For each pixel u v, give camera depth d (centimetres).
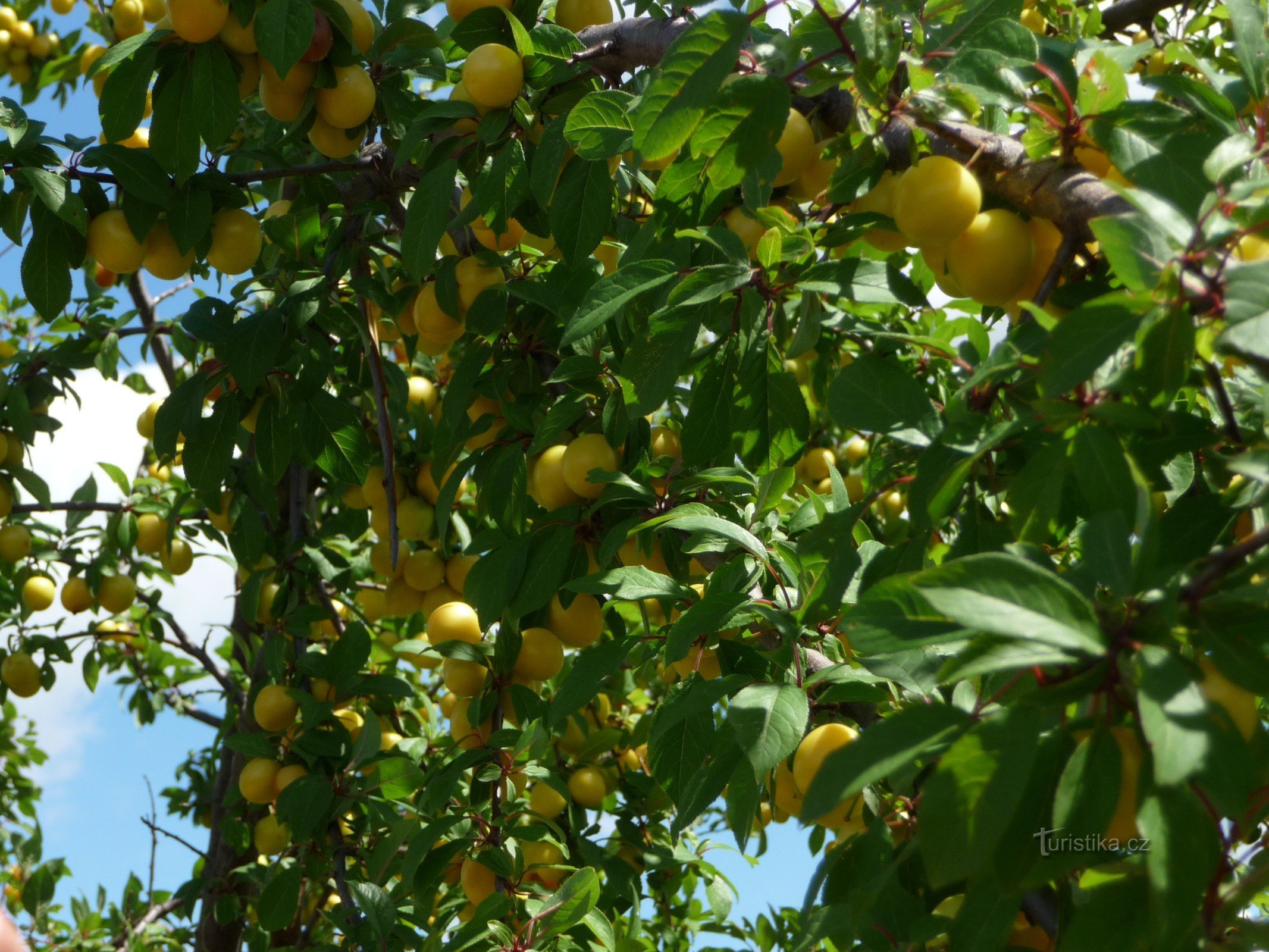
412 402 116
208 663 138
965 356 71
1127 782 56
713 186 76
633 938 96
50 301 93
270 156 101
